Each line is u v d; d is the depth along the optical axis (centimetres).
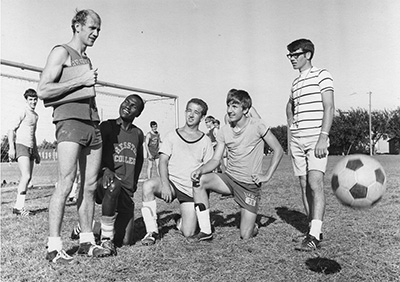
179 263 327
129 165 393
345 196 310
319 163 387
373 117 4253
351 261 325
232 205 665
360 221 487
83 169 356
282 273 299
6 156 1169
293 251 359
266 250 364
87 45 358
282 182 1025
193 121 444
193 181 408
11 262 334
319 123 397
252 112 466
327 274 296
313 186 387
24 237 433
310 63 414
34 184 1168
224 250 366
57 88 324
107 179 363
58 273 304
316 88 399
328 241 390
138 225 498
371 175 303
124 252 364
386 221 484
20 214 602
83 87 335
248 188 415
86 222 359
